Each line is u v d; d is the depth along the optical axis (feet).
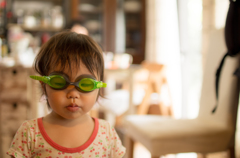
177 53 9.49
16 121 6.64
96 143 2.38
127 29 13.14
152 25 11.85
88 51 2.25
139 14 12.89
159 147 4.09
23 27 13.14
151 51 11.94
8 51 10.62
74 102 2.13
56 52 2.21
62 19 13.76
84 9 13.60
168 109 9.17
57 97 2.13
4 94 6.57
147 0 12.49
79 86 2.13
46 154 2.24
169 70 9.74
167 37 10.35
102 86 2.22
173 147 4.15
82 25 9.94
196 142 4.23
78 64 2.17
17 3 14.17
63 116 2.18
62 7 14.38
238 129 6.11
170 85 9.60
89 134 2.39
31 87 6.66
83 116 2.42
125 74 7.43
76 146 2.30
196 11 8.24
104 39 13.52
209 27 6.93
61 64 2.15
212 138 4.27
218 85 4.69
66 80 2.11
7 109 6.62
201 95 5.12
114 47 13.21
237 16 3.98
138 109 8.57
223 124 4.46
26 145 2.26
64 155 2.24
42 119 2.40
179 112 9.07
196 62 8.29
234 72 4.23
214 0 6.77
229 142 4.37
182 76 8.71
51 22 13.51
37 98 6.61
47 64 2.23
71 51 2.19
